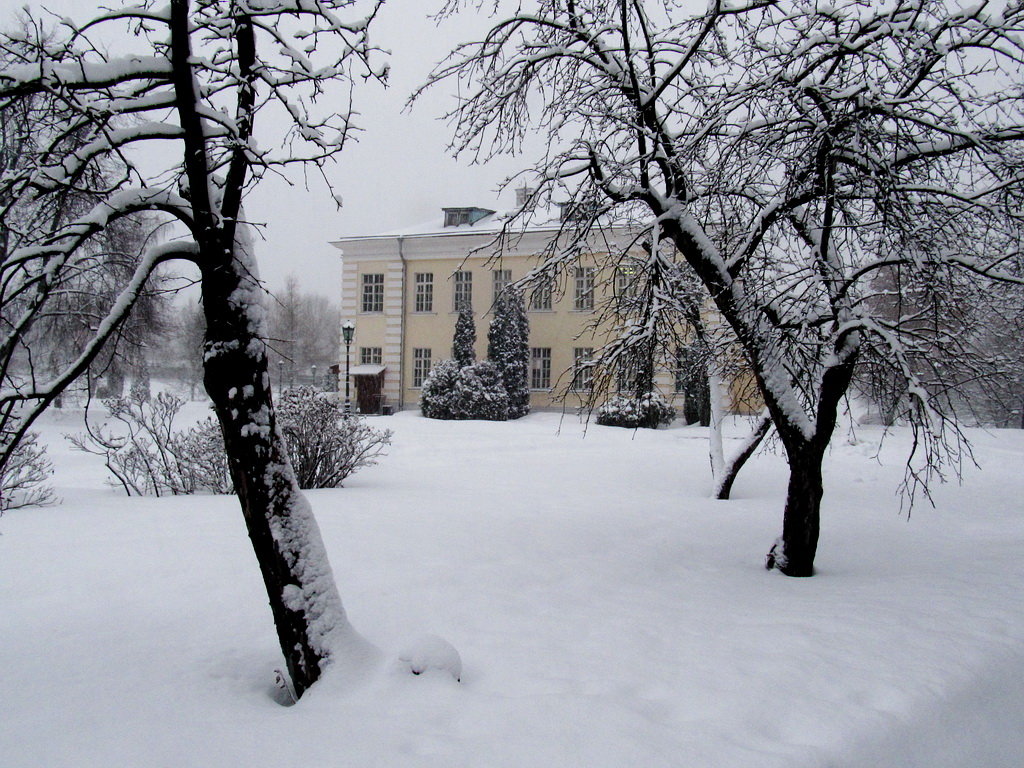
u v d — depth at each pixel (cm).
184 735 395
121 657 516
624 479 1583
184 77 448
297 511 486
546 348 3706
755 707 437
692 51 749
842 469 1753
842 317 788
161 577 719
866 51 697
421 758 369
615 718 417
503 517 1086
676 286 909
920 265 685
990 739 458
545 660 514
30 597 656
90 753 373
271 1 481
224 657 522
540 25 854
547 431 2661
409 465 1803
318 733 396
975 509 1316
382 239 3891
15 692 451
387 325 3925
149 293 539
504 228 847
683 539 996
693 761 372
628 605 669
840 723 421
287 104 487
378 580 722
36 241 468
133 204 461
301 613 471
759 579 792
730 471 1359
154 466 1477
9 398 446
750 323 807
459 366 3578
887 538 1048
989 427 2531
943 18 680
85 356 456
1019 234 745
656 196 816
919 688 476
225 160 480
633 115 820
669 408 3006
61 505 1147
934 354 794
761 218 811
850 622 610
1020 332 942
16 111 468
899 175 730
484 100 841
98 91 442
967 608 659
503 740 389
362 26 488
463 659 516
